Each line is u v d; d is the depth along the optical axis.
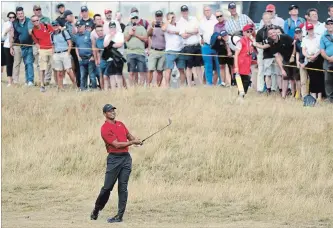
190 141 72.19
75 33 92.19
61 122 79.19
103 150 72.00
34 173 68.38
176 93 84.69
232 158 69.25
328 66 80.69
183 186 64.69
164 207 57.06
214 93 84.00
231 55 87.06
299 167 67.31
